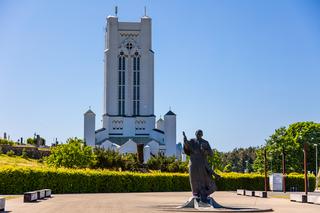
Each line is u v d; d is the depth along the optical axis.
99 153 95.00
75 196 54.06
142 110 185.00
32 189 61.31
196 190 34.62
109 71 184.25
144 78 185.75
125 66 185.75
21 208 33.38
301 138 118.62
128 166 92.44
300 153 118.12
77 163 93.94
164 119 182.62
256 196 57.88
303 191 85.44
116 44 185.38
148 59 186.12
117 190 70.00
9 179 59.81
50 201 42.50
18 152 115.62
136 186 72.19
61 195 57.03
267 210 33.03
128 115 184.62
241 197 56.00
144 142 176.25
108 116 182.12
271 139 122.00
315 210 34.97
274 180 82.50
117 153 96.12
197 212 30.89
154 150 174.88
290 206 39.56
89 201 43.22
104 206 36.31
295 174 91.56
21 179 60.47
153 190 74.12
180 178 76.88
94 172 67.81
